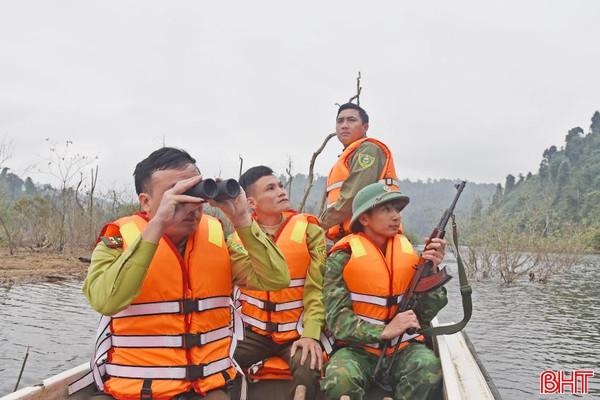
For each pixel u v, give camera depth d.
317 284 2.54
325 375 2.24
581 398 5.01
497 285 14.08
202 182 1.70
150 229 1.69
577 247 16.83
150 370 1.79
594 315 9.28
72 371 2.19
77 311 8.47
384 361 2.36
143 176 1.90
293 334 2.50
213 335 1.92
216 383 1.85
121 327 1.82
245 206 1.89
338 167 3.26
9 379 5.14
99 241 1.89
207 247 1.96
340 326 2.34
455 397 1.86
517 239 15.62
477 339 7.39
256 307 2.52
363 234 2.55
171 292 1.83
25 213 20.06
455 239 2.36
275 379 2.52
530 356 6.50
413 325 2.21
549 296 11.80
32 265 14.10
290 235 2.56
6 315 8.10
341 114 3.58
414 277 2.40
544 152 100.38
